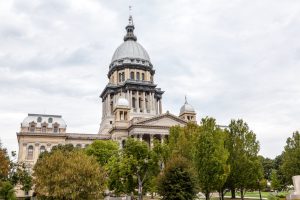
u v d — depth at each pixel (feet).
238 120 183.52
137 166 181.78
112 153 253.24
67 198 135.33
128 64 453.17
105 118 431.02
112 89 444.96
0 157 189.78
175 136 199.31
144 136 346.54
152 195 222.07
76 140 375.04
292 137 221.87
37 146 358.43
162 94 471.21
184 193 127.95
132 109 418.72
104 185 151.84
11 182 221.46
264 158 406.82
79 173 138.82
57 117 382.01
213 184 150.20
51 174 143.13
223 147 161.58
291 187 292.61
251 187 195.93
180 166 136.26
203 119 170.71
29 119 369.71
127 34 504.43
